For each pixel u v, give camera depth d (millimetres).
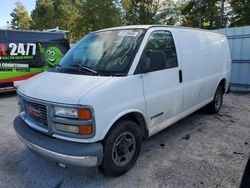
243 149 4121
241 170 3449
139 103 3328
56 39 9719
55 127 2893
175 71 4074
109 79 3053
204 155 3900
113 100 2957
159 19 33844
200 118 5777
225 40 6320
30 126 3221
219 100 6199
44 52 9359
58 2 37281
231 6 32219
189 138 4582
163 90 3791
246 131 4957
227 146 4238
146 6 31641
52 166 3623
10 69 8508
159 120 3830
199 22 34906
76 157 2732
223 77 6055
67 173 3438
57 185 3164
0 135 4879
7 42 8391
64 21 36438
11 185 3176
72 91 2871
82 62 3629
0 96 8922
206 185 3109
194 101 4812
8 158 3887
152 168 3512
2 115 6352
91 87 2891
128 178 3279
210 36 5500
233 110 6527
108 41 3773
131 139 3357
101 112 2816
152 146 4234
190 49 4590
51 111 2861
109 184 3160
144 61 3443
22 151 4129
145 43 3525
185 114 4578
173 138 4582
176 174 3357
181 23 38406
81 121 2721
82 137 2770
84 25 32250
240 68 9422
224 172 3400
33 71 9102
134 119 3500
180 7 37625
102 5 30781
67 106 2740
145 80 3436
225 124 5375
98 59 3535
